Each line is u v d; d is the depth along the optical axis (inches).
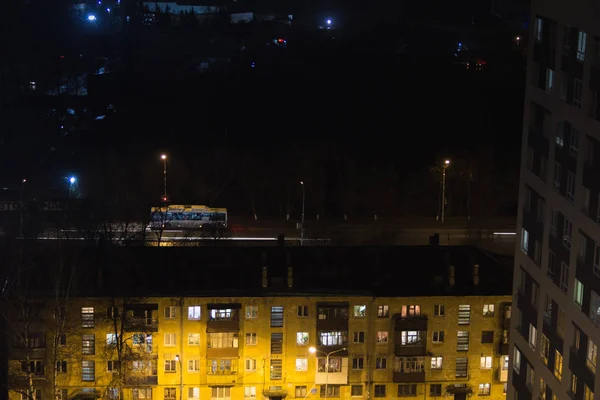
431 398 3969.0
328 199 7111.2
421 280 3996.1
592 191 2191.2
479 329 3944.4
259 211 6889.8
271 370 3912.4
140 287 3868.1
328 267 4057.6
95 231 5300.2
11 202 6432.1
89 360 3809.1
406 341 3914.9
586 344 2204.7
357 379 3939.5
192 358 3875.5
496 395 3988.7
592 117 2206.0
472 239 6195.9
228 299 3846.0
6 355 3752.5
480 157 7696.9
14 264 3919.8
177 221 6230.3
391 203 7096.5
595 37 2191.2
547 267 2509.8
